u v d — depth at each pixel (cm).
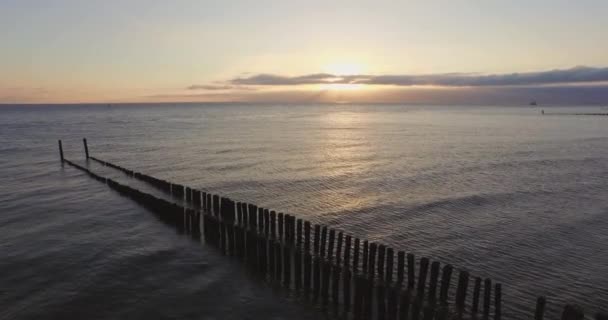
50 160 4172
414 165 3797
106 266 1485
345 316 1135
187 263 1508
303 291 1268
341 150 5034
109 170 3466
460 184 2911
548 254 1625
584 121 10481
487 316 1067
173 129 8906
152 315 1165
